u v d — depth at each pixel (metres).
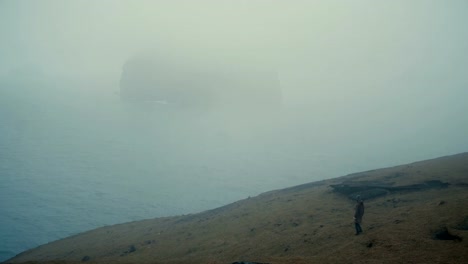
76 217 102.69
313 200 47.50
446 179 42.88
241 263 20.25
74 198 122.69
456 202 30.25
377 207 37.34
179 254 36.12
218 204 119.94
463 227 23.77
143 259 36.16
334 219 36.16
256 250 31.66
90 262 31.20
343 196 45.62
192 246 38.38
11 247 78.81
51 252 53.31
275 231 36.75
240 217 47.97
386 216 32.28
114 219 101.62
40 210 108.06
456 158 61.62
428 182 42.47
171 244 41.44
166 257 35.72
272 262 24.73
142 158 198.12
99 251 46.50
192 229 48.03
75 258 45.25
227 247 35.00
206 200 125.19
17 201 116.38
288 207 46.56
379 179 49.50
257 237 35.97
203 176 162.50
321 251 26.48
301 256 26.19
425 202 34.75
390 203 37.91
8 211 105.88
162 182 150.62
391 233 25.67
